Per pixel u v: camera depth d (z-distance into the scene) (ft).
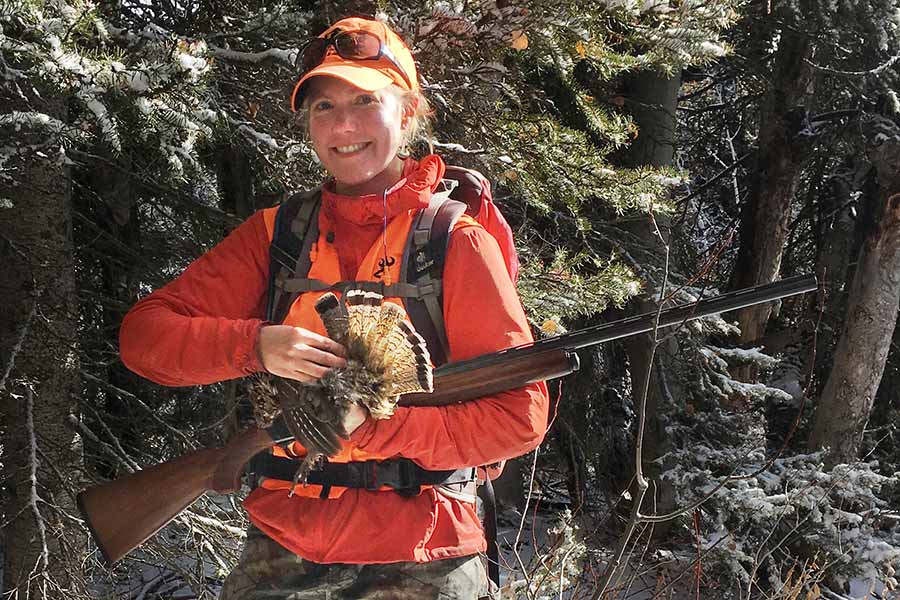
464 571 6.32
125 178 18.54
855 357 28.78
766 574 24.79
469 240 6.17
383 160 6.38
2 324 15.72
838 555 24.41
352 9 13.69
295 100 6.49
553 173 15.89
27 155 11.34
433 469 5.96
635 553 20.10
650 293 25.81
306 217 6.52
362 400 5.63
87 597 15.55
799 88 31.76
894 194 27.66
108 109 10.24
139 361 6.27
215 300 6.66
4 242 15.62
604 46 15.31
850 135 30.32
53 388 15.92
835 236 35.27
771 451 33.32
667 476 27.27
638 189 16.24
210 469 6.27
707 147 41.73
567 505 31.68
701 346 29.04
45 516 15.57
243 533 15.97
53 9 9.29
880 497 31.78
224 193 20.34
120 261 20.44
